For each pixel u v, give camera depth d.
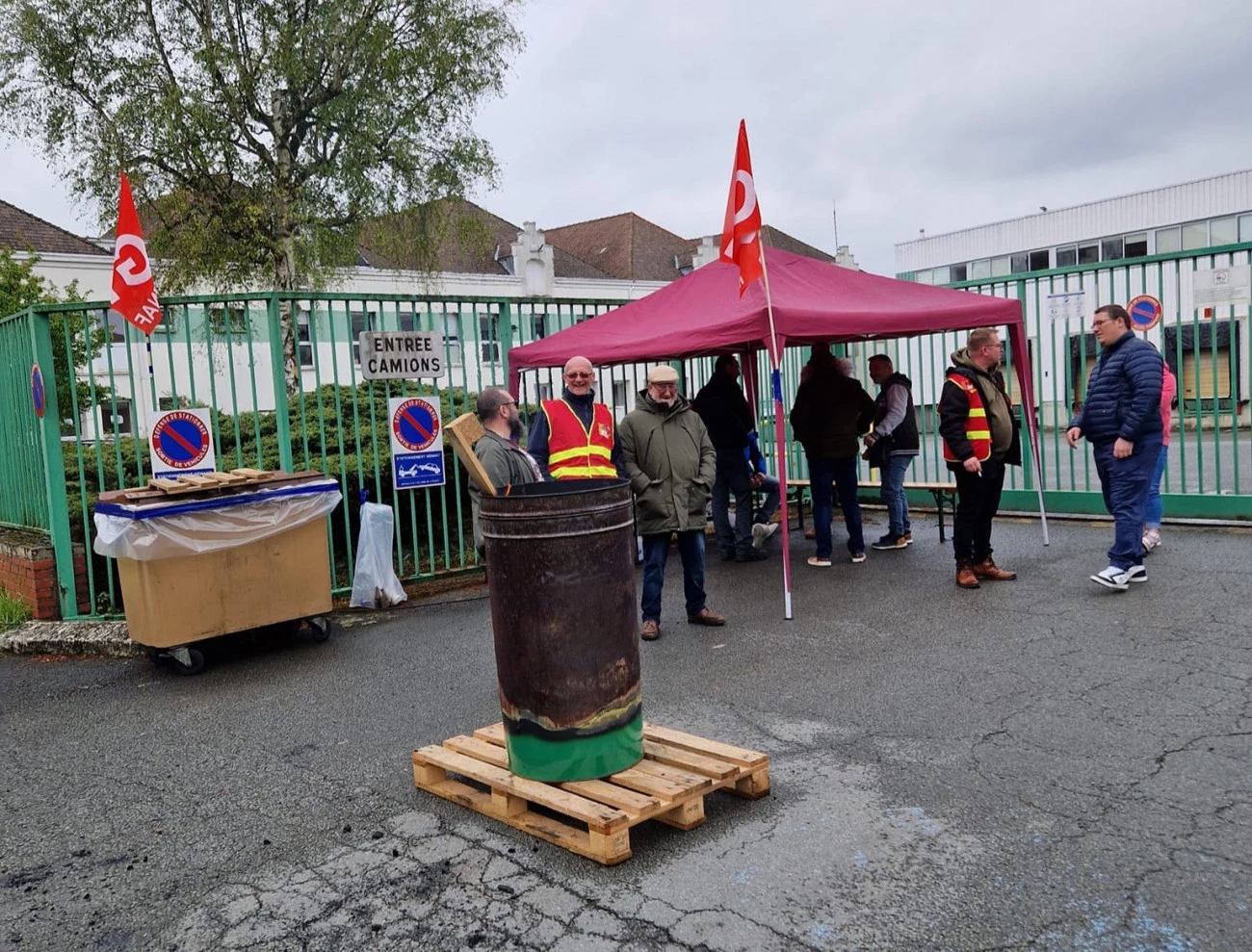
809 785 3.85
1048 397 16.19
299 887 3.28
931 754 4.08
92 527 7.82
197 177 16.03
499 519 3.60
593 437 6.04
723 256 6.85
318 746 4.67
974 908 2.87
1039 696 4.70
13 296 14.24
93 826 3.90
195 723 5.14
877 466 9.05
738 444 8.77
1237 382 8.74
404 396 8.18
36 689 6.01
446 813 3.82
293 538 6.47
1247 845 3.14
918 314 7.33
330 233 16.80
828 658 5.59
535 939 2.87
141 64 15.82
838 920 2.86
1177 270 8.96
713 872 3.19
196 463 7.16
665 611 7.07
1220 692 4.57
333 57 16.42
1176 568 7.23
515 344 10.10
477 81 17.03
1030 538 9.02
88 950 2.97
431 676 5.77
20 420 8.01
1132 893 2.89
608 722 3.64
